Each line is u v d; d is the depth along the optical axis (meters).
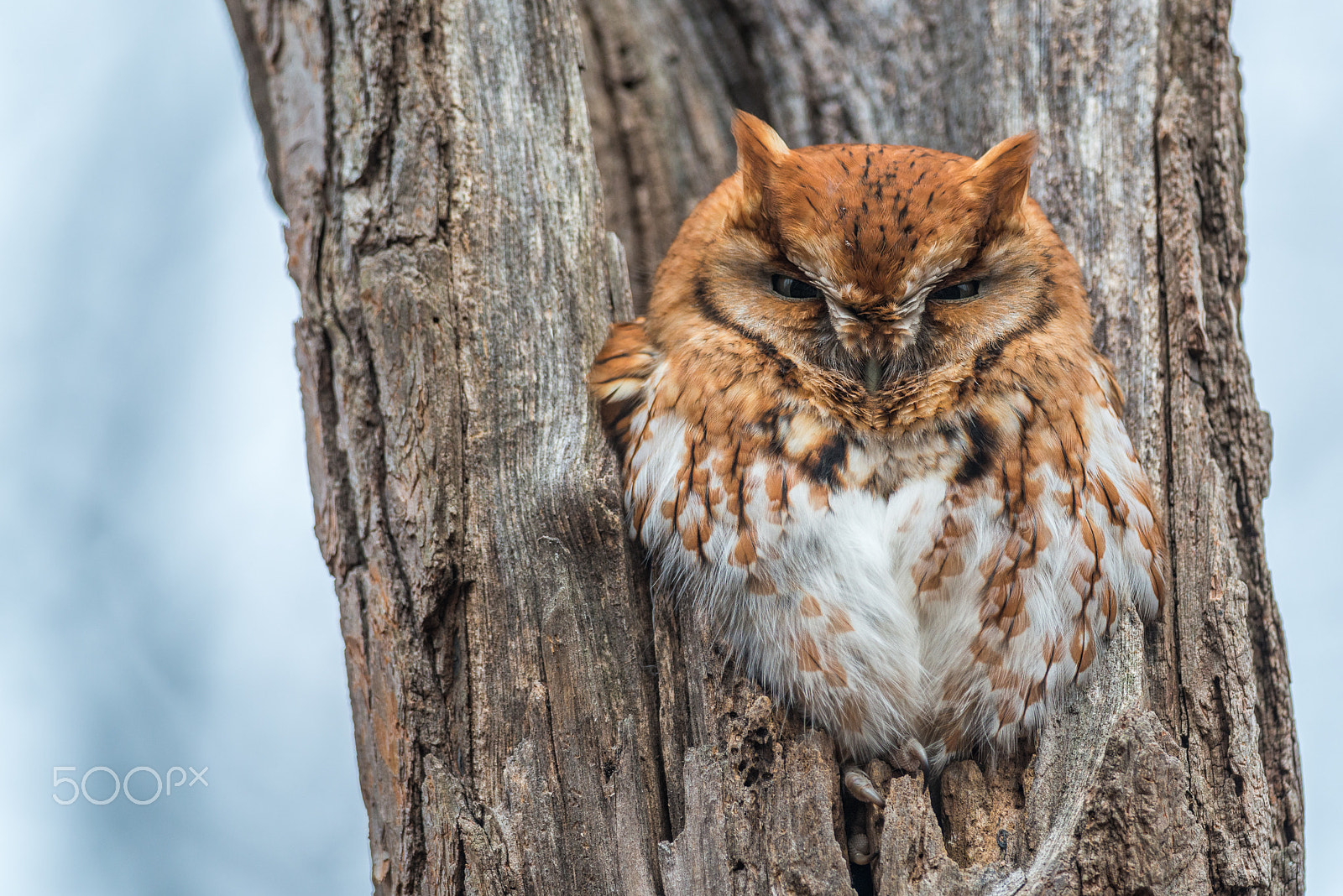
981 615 4.48
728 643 4.48
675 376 4.50
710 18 4.73
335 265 4.53
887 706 4.48
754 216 4.49
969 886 4.46
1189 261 4.56
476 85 4.55
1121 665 4.48
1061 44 4.61
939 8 4.67
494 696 4.49
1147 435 4.54
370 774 4.50
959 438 4.49
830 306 4.48
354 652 4.50
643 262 4.71
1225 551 4.51
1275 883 4.50
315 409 4.52
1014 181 4.48
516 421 4.52
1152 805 4.46
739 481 4.49
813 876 4.46
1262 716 4.52
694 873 4.46
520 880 4.47
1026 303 4.50
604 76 4.73
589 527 4.50
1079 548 4.48
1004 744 4.48
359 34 4.54
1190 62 4.59
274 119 4.57
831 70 4.68
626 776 4.48
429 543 4.49
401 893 4.48
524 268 4.54
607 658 4.49
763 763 4.48
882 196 4.48
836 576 4.48
